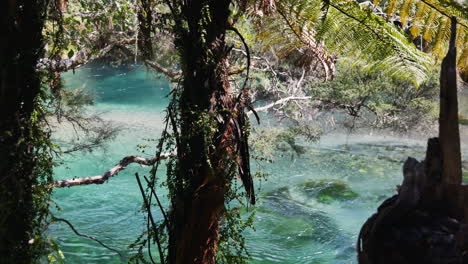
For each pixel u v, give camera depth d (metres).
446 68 0.84
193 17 2.79
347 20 3.26
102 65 18.62
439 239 0.80
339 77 10.50
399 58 3.31
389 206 0.85
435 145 0.85
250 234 7.52
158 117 14.41
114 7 7.43
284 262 6.68
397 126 11.66
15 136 2.56
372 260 0.86
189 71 2.81
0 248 2.54
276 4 3.25
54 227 7.51
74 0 7.81
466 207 0.82
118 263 6.45
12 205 2.54
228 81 2.96
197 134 2.80
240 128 2.98
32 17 2.57
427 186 0.84
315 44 3.57
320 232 7.60
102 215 8.15
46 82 3.06
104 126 9.41
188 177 2.81
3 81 2.49
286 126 12.28
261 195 9.05
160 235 3.02
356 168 10.45
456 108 0.83
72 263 6.34
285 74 10.54
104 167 10.10
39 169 2.84
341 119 13.42
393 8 3.03
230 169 2.86
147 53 4.36
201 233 2.52
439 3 2.77
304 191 9.29
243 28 7.00
